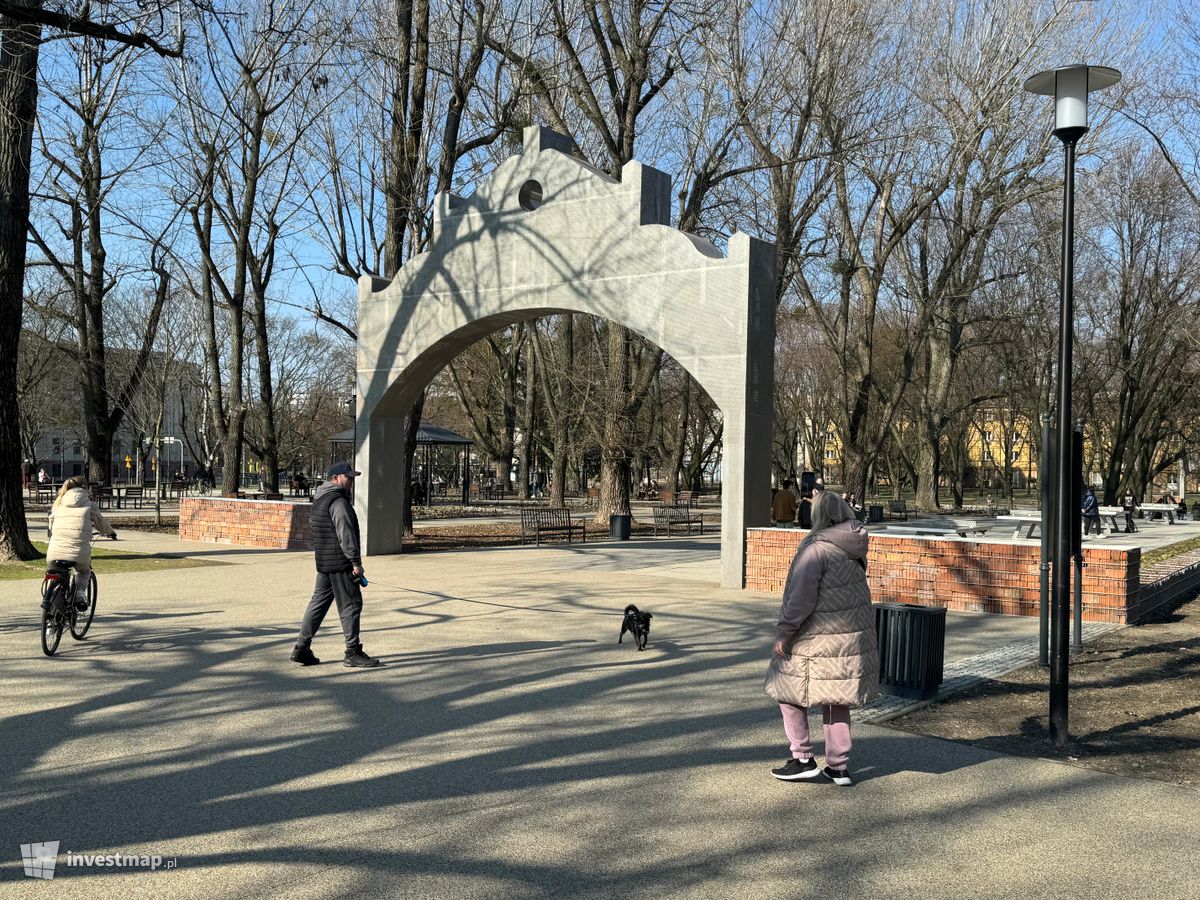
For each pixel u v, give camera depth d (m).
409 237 21.30
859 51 22.53
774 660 5.41
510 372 46.12
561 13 22.25
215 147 22.28
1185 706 7.24
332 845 4.36
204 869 4.07
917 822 4.77
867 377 27.05
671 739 6.18
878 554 12.76
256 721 6.45
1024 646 9.68
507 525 28.11
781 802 5.04
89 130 23.38
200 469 47.50
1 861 4.13
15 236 15.53
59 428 58.69
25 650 8.66
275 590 12.89
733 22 21.92
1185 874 4.18
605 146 25.78
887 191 25.56
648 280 14.54
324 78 20.08
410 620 10.67
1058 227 31.50
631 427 27.86
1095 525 26.92
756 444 13.91
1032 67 22.55
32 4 13.73
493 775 5.40
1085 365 38.44
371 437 18.02
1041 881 4.09
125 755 5.66
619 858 4.27
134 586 13.27
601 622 10.70
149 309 42.91
